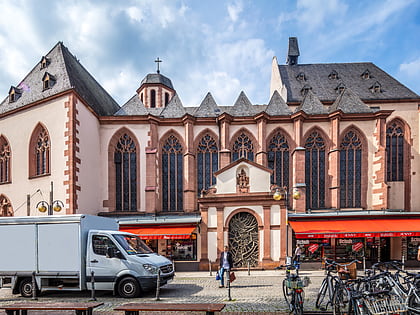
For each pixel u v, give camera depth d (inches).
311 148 1064.8
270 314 357.4
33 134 966.4
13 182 988.6
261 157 1038.4
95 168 1012.5
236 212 754.2
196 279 629.6
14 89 1079.0
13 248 482.6
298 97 1428.4
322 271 730.2
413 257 791.1
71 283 473.4
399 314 289.7
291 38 1854.1
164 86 1694.1
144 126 1055.6
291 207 1045.8
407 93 1385.3
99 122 1048.8
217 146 1084.5
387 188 994.1
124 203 1041.5
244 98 1168.8
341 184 1044.5
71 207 868.0
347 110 1080.8
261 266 730.2
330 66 1601.9
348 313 314.3
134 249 487.8
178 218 887.7
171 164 1077.8
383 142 1019.9
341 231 742.5
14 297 478.0
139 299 445.1
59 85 965.8
